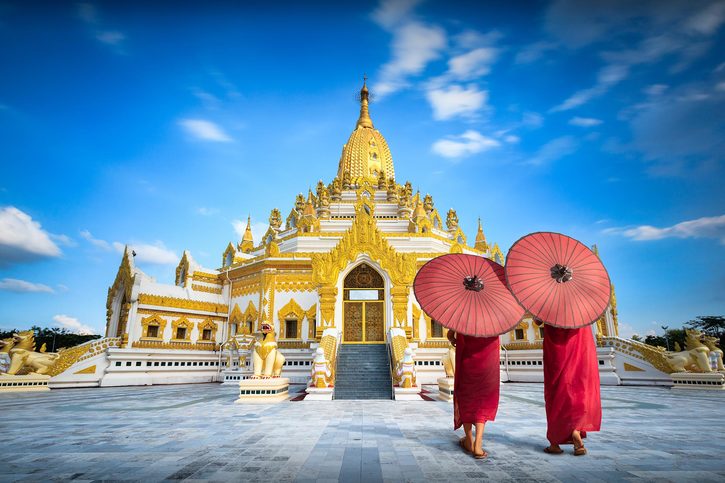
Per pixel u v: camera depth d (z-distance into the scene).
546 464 6.83
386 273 23.39
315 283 22.84
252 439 8.88
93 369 24.95
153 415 12.61
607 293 7.20
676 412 13.23
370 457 7.31
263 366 17.08
